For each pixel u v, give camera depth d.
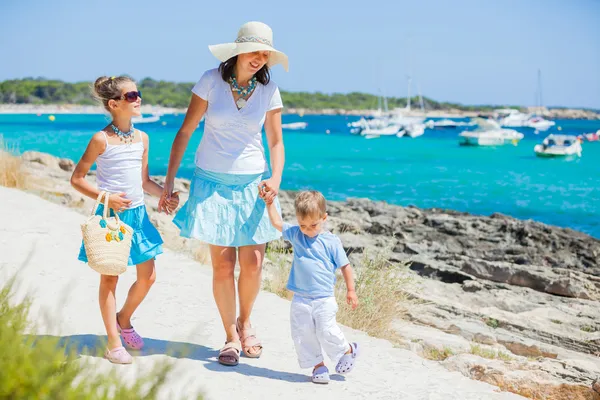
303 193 4.94
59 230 8.62
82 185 4.63
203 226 4.95
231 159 5.04
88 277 6.85
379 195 35.25
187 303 6.55
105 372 4.29
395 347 6.69
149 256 4.82
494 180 42.31
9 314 3.42
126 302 5.02
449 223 20.86
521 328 10.22
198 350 5.26
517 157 60.25
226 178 5.05
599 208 31.30
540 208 31.34
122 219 4.76
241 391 4.50
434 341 8.02
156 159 53.00
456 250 17.91
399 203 32.62
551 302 12.80
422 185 39.47
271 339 5.92
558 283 13.52
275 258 9.93
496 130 79.75
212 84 5.03
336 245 4.99
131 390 3.04
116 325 4.74
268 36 5.03
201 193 5.03
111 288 4.68
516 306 12.17
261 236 5.07
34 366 2.88
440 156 61.47
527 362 6.89
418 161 55.91
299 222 4.92
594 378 6.66
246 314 5.34
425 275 14.63
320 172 46.25
